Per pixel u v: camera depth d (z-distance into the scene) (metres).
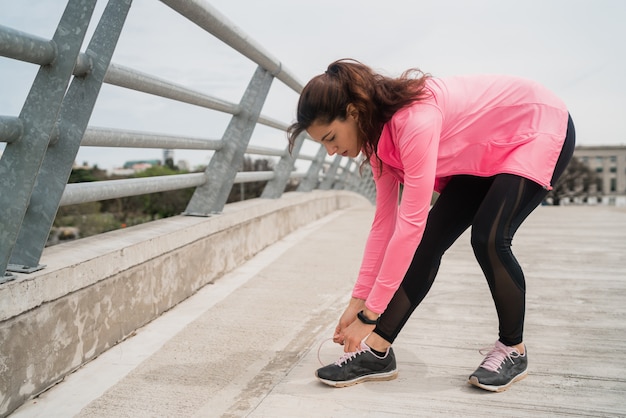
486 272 1.75
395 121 1.55
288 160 5.11
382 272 1.65
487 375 1.77
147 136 2.52
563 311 2.68
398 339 2.30
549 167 1.69
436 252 1.82
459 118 1.68
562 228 5.79
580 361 2.03
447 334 2.36
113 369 2.00
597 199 77.06
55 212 1.84
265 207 4.55
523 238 5.02
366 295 1.89
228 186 3.63
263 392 1.81
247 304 2.89
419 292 1.82
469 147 1.71
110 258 2.16
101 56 1.87
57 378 1.86
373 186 14.59
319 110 1.55
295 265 3.89
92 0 1.63
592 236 5.11
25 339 1.68
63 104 1.88
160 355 2.15
